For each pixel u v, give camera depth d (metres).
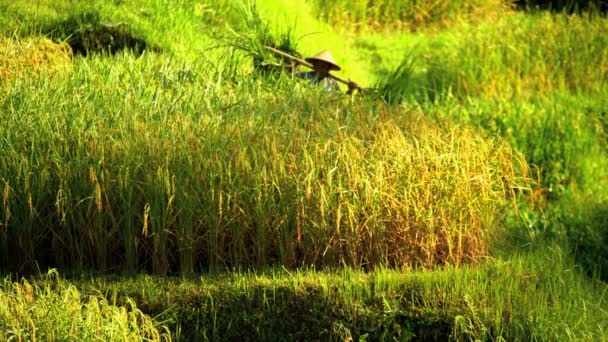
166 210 34.12
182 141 35.44
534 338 31.83
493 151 38.72
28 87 39.56
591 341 32.47
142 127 36.47
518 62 71.81
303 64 52.41
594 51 74.25
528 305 32.81
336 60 68.19
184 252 34.41
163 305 31.81
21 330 27.44
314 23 75.88
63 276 33.38
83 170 34.84
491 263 36.06
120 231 34.75
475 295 32.84
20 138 36.00
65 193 34.41
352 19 81.62
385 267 35.16
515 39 75.25
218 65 49.44
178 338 31.42
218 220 34.31
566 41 74.62
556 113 61.19
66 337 27.53
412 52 75.06
